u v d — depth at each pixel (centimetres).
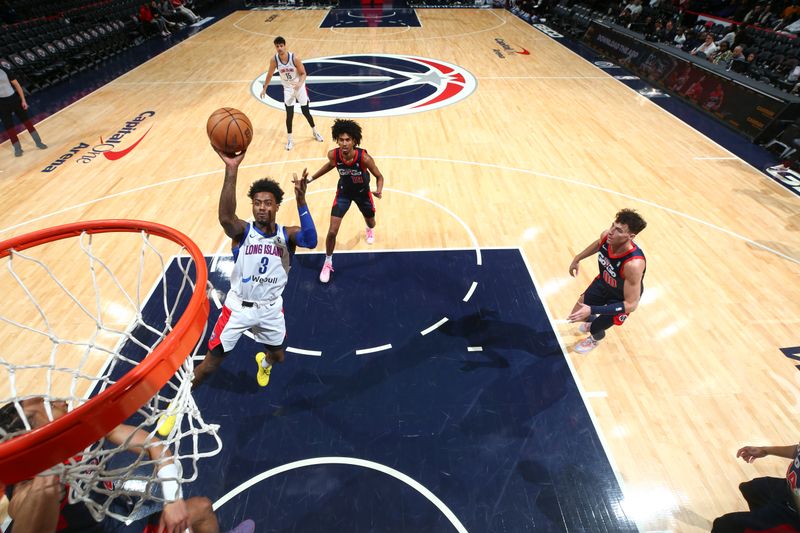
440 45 1467
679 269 529
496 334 441
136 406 154
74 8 1551
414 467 331
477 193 668
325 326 446
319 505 307
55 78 1144
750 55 1042
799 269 532
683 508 310
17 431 177
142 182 681
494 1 2098
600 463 335
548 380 397
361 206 506
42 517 158
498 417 366
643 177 717
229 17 1872
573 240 571
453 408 373
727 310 473
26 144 801
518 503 311
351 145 436
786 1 1298
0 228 572
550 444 347
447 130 870
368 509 306
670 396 385
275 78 1135
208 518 249
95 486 184
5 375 381
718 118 925
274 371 400
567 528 298
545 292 493
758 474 329
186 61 1286
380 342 430
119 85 1094
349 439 349
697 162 766
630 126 899
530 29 1695
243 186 673
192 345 179
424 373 402
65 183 675
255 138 827
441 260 537
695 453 343
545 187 685
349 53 1374
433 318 458
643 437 353
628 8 1509
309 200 646
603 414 370
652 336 443
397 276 512
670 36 1268
